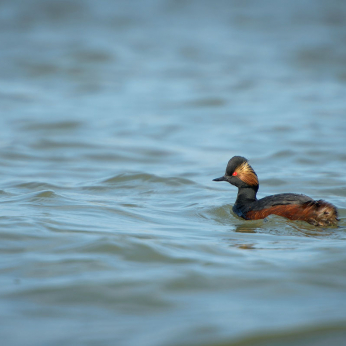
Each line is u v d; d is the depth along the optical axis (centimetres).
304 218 1145
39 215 1153
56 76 3816
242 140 2231
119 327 652
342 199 1401
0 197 1362
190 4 7269
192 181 1625
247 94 3284
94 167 1833
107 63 4266
